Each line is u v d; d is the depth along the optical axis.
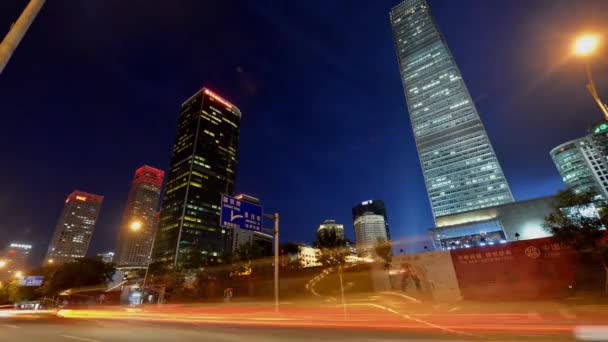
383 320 15.20
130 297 68.75
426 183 171.88
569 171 148.38
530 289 27.33
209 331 13.37
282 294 44.62
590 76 13.84
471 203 151.62
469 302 24.98
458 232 101.38
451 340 9.28
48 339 11.86
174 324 17.41
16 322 20.64
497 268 29.98
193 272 57.41
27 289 80.62
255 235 187.50
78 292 67.62
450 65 186.75
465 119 169.12
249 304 38.75
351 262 39.06
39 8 7.03
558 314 14.29
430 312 18.80
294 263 48.03
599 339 8.93
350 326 13.52
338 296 37.66
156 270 68.88
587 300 19.72
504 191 144.50
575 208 24.59
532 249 28.88
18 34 6.55
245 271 52.34
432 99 186.25
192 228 163.00
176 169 189.38
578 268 26.17
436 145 174.50
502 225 78.62
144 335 12.49
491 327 11.53
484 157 156.00
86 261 70.88
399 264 35.84
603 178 136.88
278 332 12.26
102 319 22.95
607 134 130.12
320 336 10.84
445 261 33.00
